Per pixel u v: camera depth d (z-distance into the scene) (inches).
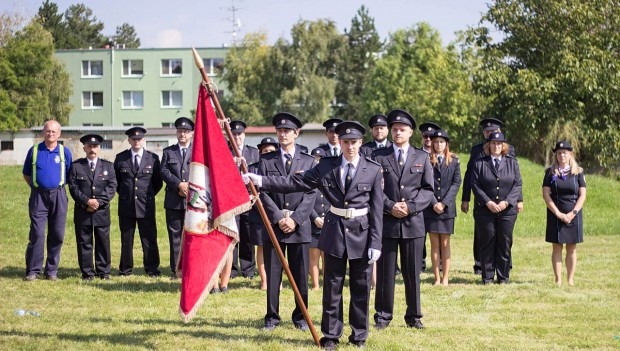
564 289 404.5
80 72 2289.6
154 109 2285.9
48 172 423.5
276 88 1968.5
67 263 495.8
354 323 279.9
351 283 279.9
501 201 424.5
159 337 288.2
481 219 426.0
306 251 311.1
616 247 582.6
